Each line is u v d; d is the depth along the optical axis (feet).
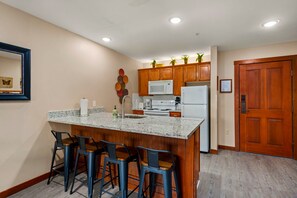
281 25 8.30
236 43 11.08
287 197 6.57
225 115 12.71
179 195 5.64
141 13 7.17
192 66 13.65
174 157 5.60
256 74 11.78
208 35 9.68
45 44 7.94
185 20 7.80
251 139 11.96
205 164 9.86
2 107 6.50
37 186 7.34
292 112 10.79
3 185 6.53
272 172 8.77
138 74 16.17
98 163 7.82
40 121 7.76
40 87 7.75
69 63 9.14
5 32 6.54
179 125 6.31
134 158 6.01
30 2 6.41
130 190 6.98
